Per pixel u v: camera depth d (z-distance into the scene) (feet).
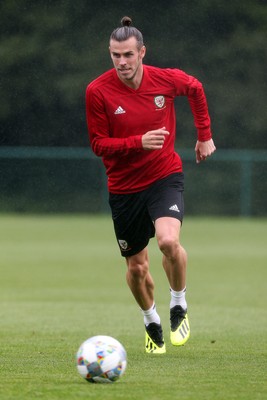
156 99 89.51
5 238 286.46
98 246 260.21
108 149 87.71
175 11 455.63
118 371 69.46
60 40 456.86
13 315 130.41
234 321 124.98
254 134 451.53
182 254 88.94
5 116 458.50
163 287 175.83
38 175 431.43
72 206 430.61
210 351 93.35
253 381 72.23
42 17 458.50
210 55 453.58
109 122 89.71
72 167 431.43
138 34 86.69
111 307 142.72
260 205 428.97
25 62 456.86
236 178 432.66
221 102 451.94
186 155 435.53
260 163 430.20
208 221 397.39
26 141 459.32
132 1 458.50
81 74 455.63
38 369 78.48
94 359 69.10
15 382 70.90
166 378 73.41
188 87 90.94
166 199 89.71
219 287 172.04
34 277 186.39
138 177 90.17
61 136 458.09
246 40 452.76
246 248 256.11
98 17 458.91
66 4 459.73
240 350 94.02
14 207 431.84
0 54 455.22
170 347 97.30
